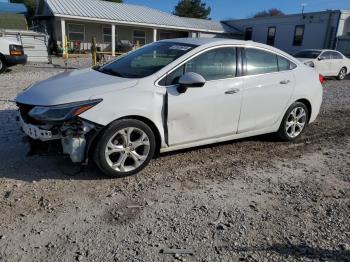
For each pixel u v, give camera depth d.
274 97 5.07
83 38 25.75
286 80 5.20
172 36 31.03
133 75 4.21
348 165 4.77
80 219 3.10
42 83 4.23
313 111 5.78
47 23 26.81
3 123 5.71
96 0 28.47
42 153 3.95
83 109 3.58
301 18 26.95
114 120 3.74
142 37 29.02
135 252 2.70
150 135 4.01
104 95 3.71
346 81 15.83
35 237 2.81
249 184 4.00
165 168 4.29
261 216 3.32
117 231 2.95
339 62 16.14
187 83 3.94
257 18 31.25
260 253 2.77
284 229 3.12
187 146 4.43
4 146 4.66
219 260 2.66
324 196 3.79
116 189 3.68
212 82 4.39
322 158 5.00
